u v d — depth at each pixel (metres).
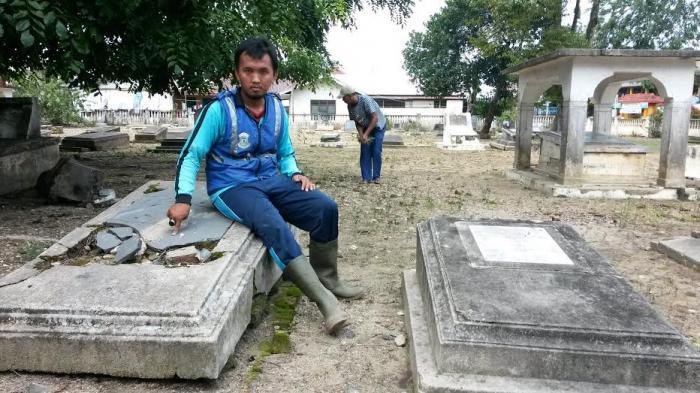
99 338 2.28
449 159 14.13
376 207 6.82
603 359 2.11
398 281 3.98
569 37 18.78
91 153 13.13
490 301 2.40
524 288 2.54
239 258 2.86
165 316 2.31
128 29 6.60
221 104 3.12
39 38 5.17
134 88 11.16
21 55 7.24
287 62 10.95
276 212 3.09
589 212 6.72
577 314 2.29
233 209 3.16
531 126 10.34
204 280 2.56
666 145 7.99
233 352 2.60
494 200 7.50
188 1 5.85
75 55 5.68
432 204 7.03
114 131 16.25
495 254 2.96
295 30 9.45
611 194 7.91
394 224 5.84
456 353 2.17
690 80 7.81
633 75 8.77
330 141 18.56
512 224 3.54
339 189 8.27
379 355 2.76
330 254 3.43
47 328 2.32
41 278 2.61
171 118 32.50
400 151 16.84
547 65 8.88
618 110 39.38
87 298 2.41
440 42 31.55
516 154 10.46
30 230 4.83
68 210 5.75
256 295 3.10
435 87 32.53
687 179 9.48
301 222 3.35
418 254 3.46
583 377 2.12
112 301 2.39
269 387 2.41
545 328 2.18
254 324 2.98
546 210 6.82
